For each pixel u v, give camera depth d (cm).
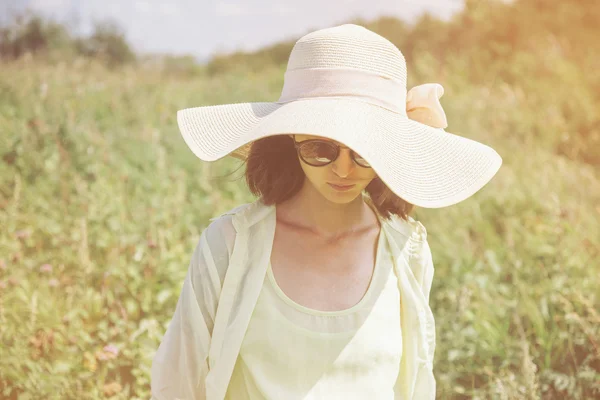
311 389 145
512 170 627
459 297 338
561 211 449
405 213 167
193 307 152
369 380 149
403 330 160
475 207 520
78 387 290
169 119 783
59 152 554
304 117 135
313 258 151
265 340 145
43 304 347
